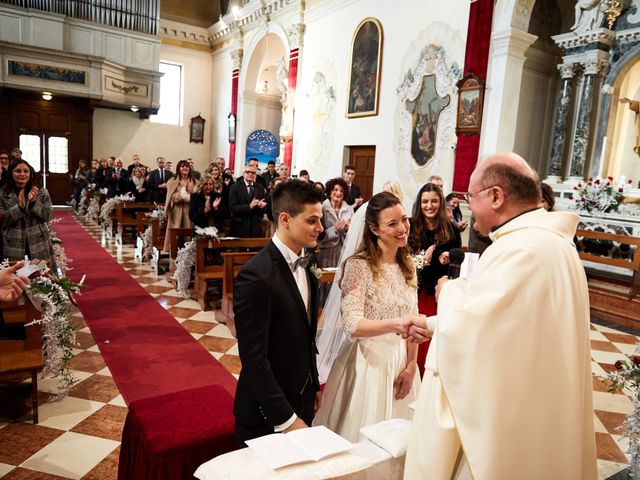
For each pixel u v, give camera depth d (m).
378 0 10.32
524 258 1.26
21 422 3.01
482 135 8.14
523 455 1.20
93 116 16.34
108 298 5.82
